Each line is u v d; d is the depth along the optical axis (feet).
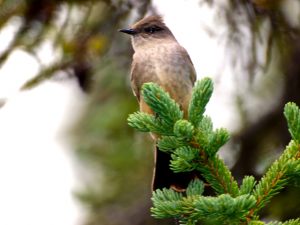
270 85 44.37
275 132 43.34
